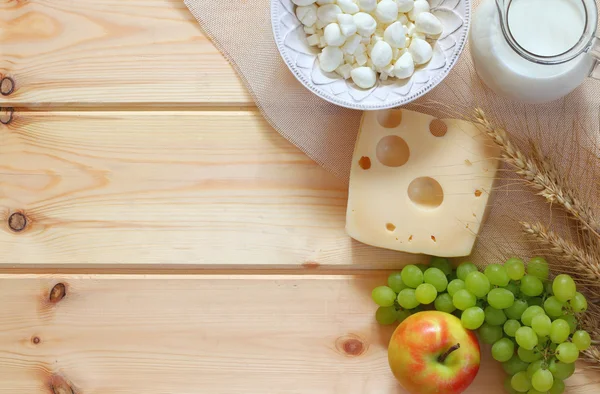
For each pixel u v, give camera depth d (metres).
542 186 0.87
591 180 0.92
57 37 0.96
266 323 0.95
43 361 0.96
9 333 0.96
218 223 0.96
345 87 0.89
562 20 0.85
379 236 0.92
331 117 0.94
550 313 0.89
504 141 0.87
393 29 0.87
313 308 0.95
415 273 0.91
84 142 0.96
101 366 0.96
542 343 0.89
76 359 0.96
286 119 0.94
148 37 0.95
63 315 0.96
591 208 0.88
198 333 0.96
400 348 0.89
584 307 0.88
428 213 0.91
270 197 0.95
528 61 0.85
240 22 0.94
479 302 0.91
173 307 0.96
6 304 0.96
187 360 0.96
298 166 0.95
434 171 0.91
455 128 0.91
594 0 0.83
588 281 0.89
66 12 0.96
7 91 0.96
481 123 0.87
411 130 0.91
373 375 0.94
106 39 0.96
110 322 0.96
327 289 0.95
